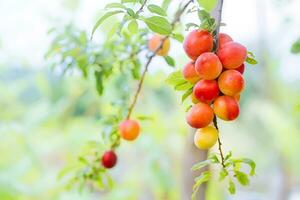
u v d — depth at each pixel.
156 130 1.92
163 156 1.96
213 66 0.58
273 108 2.55
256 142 3.03
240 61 0.60
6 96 2.37
